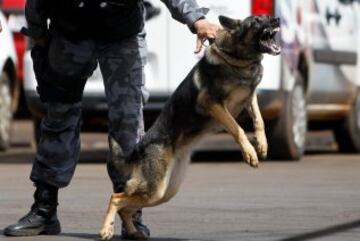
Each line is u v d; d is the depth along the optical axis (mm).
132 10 10320
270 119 17672
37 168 10570
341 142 21047
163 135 10023
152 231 10953
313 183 15328
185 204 13023
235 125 9844
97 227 11266
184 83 10102
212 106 9906
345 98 20453
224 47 9867
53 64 10391
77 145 10656
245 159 9805
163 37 17219
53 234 10695
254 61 9938
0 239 10414
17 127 26750
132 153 10211
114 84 10383
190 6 10008
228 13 16906
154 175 10008
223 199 13531
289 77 17750
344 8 20391
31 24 10383
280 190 14508
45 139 10547
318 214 12188
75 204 13047
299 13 18312
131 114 10359
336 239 10398
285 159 18484
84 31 10305
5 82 20578
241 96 10055
